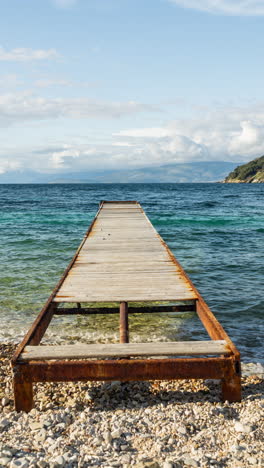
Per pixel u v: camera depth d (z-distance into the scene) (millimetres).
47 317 5809
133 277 7586
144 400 4617
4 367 5875
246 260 13977
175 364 4273
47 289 10391
